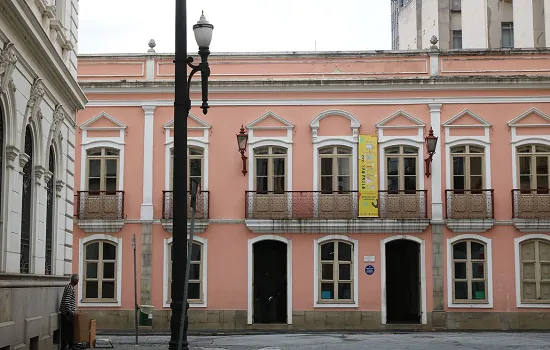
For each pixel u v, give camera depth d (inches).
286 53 1210.6
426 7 1871.3
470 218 1167.0
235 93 1206.3
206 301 1176.8
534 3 1561.3
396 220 1168.8
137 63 1218.6
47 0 678.5
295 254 1179.9
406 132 1195.9
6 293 556.1
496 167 1188.5
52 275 705.6
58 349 735.7
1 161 555.8
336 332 1109.7
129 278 1181.1
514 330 1149.1
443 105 1198.3
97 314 1174.3
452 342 848.3
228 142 1202.0
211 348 801.6
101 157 1206.3
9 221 566.6
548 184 1186.0
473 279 1171.9
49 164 723.4
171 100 1208.2
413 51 1210.0
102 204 1190.3
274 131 1201.4
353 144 1194.0
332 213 1178.6
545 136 1189.1
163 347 812.0
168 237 1188.5
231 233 1186.6
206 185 1194.0
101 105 1210.6
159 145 1205.1
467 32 1737.2
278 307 1221.7
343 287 1179.3
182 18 485.4
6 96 553.6
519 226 1169.4
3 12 521.0
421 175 1187.9
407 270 1277.1
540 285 1168.8
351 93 1202.0
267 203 1182.3
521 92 1197.1
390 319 1247.5
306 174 1192.8
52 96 698.2
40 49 617.3
